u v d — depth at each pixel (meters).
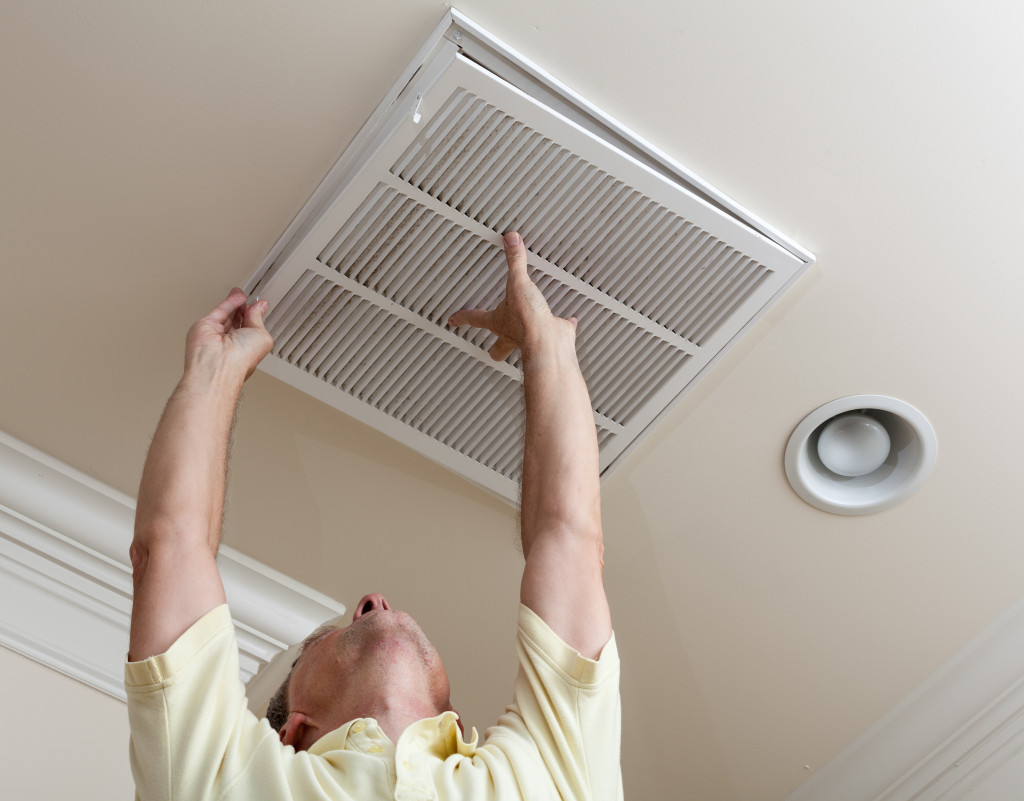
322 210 1.67
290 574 2.12
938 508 2.03
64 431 1.98
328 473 1.98
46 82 1.59
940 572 2.11
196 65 1.57
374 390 1.81
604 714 1.39
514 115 1.56
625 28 1.54
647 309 1.76
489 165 1.61
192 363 1.55
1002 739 2.26
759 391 1.90
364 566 2.10
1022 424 1.93
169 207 1.70
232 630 1.35
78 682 2.04
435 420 1.85
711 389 1.90
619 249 1.70
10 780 1.91
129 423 1.95
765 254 1.72
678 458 1.97
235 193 1.68
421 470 1.96
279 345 1.75
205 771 1.27
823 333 1.84
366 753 1.35
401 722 1.50
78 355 1.87
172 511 1.38
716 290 1.76
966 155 1.66
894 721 2.30
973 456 1.97
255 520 2.04
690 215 1.67
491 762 1.34
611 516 2.05
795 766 2.37
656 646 2.22
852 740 2.34
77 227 1.72
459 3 1.51
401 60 1.55
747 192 1.70
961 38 1.55
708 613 2.17
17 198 1.70
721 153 1.66
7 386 1.91
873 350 1.86
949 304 1.80
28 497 2.02
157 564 1.34
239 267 1.75
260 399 1.88
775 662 2.23
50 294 1.79
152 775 1.27
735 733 2.33
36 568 2.06
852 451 1.98
